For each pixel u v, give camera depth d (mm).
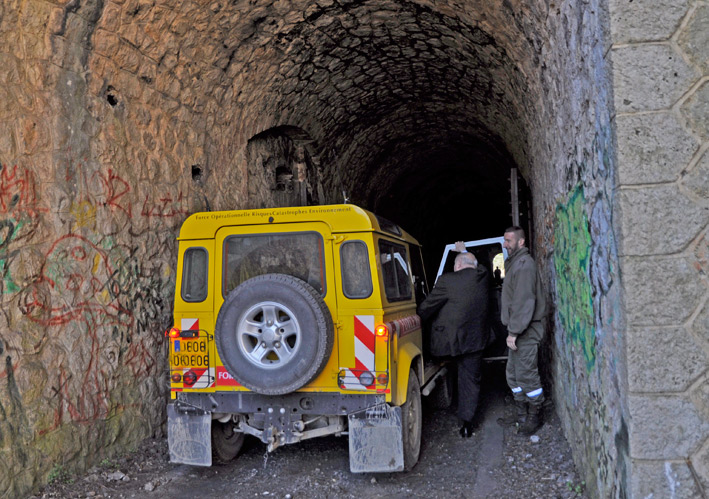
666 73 2879
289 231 4875
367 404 4656
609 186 3145
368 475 5008
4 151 4484
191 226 5027
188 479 5004
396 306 5238
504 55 7102
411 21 7660
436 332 6086
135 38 5730
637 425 2836
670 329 2828
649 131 2881
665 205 2855
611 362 3248
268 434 4762
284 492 4664
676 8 2879
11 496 4203
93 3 5078
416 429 5289
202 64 6867
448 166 17375
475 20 6809
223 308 4570
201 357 4891
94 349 5207
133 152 5961
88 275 5219
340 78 9352
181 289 4980
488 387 8148
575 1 3906
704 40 2863
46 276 4781
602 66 3156
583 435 4258
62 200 4984
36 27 4781
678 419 2805
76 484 4684
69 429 4844
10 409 4324
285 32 7457
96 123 5453
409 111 11898
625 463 2961
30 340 4566
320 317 4465
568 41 4281
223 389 4828
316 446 5875
